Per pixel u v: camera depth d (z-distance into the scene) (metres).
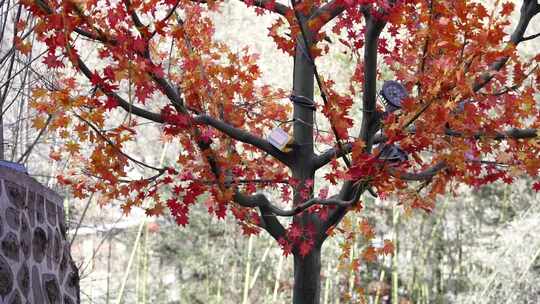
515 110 6.00
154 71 5.41
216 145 6.71
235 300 19.55
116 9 5.24
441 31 5.45
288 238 6.28
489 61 5.37
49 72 7.30
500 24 5.32
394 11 5.58
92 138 5.69
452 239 19.34
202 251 19.28
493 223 19.31
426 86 5.62
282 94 6.72
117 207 13.77
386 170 5.71
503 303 17.06
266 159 6.94
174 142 15.75
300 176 6.30
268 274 19.53
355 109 13.91
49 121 6.76
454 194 6.57
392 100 5.83
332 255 16.56
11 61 6.58
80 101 5.45
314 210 6.26
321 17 5.88
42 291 5.48
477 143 6.32
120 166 5.94
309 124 6.30
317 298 6.36
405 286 19.64
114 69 5.39
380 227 17.97
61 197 6.49
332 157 6.25
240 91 6.41
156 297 20.45
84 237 14.14
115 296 18.69
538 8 6.09
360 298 8.48
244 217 6.40
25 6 5.15
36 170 9.58
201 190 6.17
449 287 19.42
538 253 16.67
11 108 7.99
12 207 5.10
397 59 6.29
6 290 4.72
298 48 6.29
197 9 6.05
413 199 6.38
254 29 14.14
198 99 6.18
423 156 13.31
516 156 6.28
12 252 4.95
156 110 14.14
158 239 19.81
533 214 17.81
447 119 5.53
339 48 13.60
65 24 5.09
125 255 20.55
